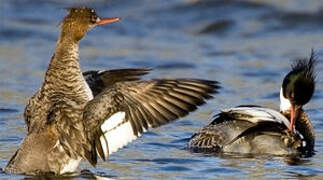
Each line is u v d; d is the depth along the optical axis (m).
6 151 13.88
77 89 11.72
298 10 27.27
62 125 11.40
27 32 26.09
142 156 13.77
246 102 18.64
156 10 28.52
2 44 24.89
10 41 25.31
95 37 26.31
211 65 22.75
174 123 16.64
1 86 19.70
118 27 27.34
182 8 28.39
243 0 28.14
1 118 16.55
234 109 14.30
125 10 28.72
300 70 15.58
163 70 22.20
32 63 22.50
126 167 12.95
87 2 29.05
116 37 26.42
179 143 14.86
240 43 25.72
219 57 23.81
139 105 11.02
